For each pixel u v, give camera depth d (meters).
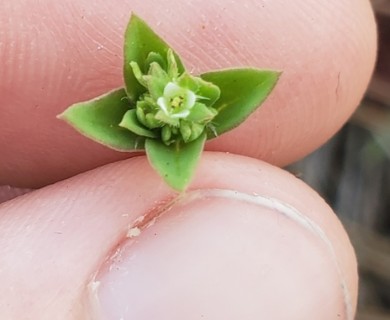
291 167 0.13
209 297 0.09
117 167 0.09
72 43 0.09
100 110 0.08
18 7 0.09
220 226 0.09
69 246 0.09
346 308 0.09
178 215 0.09
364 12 0.10
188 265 0.09
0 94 0.10
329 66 0.10
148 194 0.09
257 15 0.09
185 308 0.09
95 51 0.09
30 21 0.09
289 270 0.09
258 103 0.08
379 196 0.13
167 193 0.09
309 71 0.10
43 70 0.09
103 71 0.09
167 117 0.08
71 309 0.09
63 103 0.10
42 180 0.10
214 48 0.09
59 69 0.09
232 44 0.09
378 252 0.12
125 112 0.08
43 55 0.09
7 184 0.10
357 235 0.12
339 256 0.09
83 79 0.09
